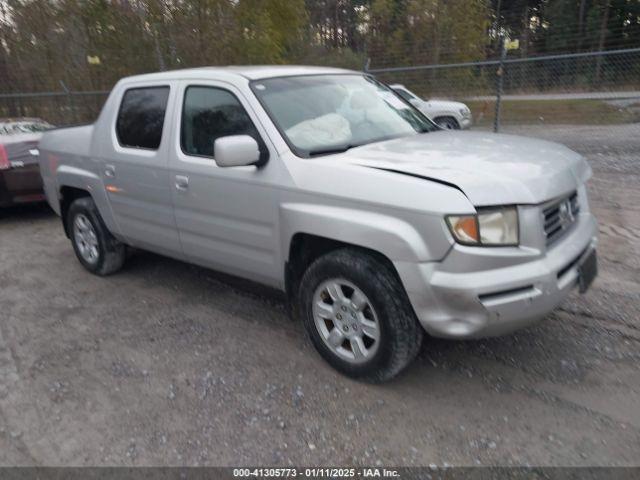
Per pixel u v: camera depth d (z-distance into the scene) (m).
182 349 4.14
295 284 3.90
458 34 21.31
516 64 12.28
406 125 4.43
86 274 5.88
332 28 29.80
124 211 5.04
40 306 5.11
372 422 3.18
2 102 15.89
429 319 3.10
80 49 16.81
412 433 3.07
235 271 4.28
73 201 5.86
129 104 4.92
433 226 2.97
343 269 3.36
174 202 4.45
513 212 3.01
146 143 4.69
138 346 4.23
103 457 3.03
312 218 3.43
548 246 3.18
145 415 3.37
